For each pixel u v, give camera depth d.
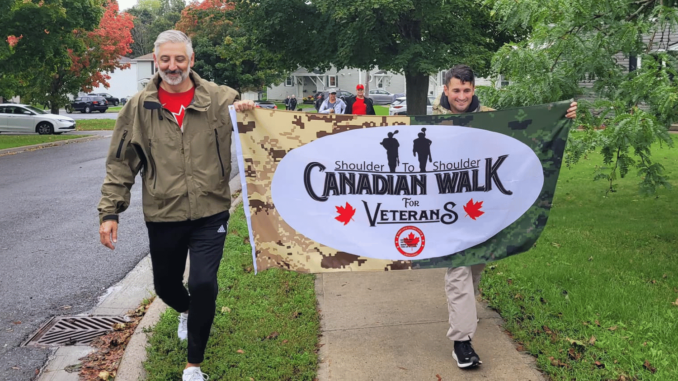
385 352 4.09
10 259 6.93
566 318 4.40
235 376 3.69
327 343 4.26
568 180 11.62
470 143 3.94
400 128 3.91
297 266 3.96
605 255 6.11
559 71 5.90
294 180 3.90
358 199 3.96
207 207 3.54
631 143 5.31
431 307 4.89
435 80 53.47
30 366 4.23
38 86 34.31
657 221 7.80
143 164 3.61
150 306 4.98
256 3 18.03
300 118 3.84
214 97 3.62
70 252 7.25
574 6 5.72
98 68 37.44
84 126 34.44
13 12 21.73
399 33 17.52
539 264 5.78
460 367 3.79
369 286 5.47
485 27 18.33
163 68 3.40
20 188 12.23
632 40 5.63
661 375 3.53
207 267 3.49
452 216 3.99
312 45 18.08
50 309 5.37
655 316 4.34
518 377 3.69
